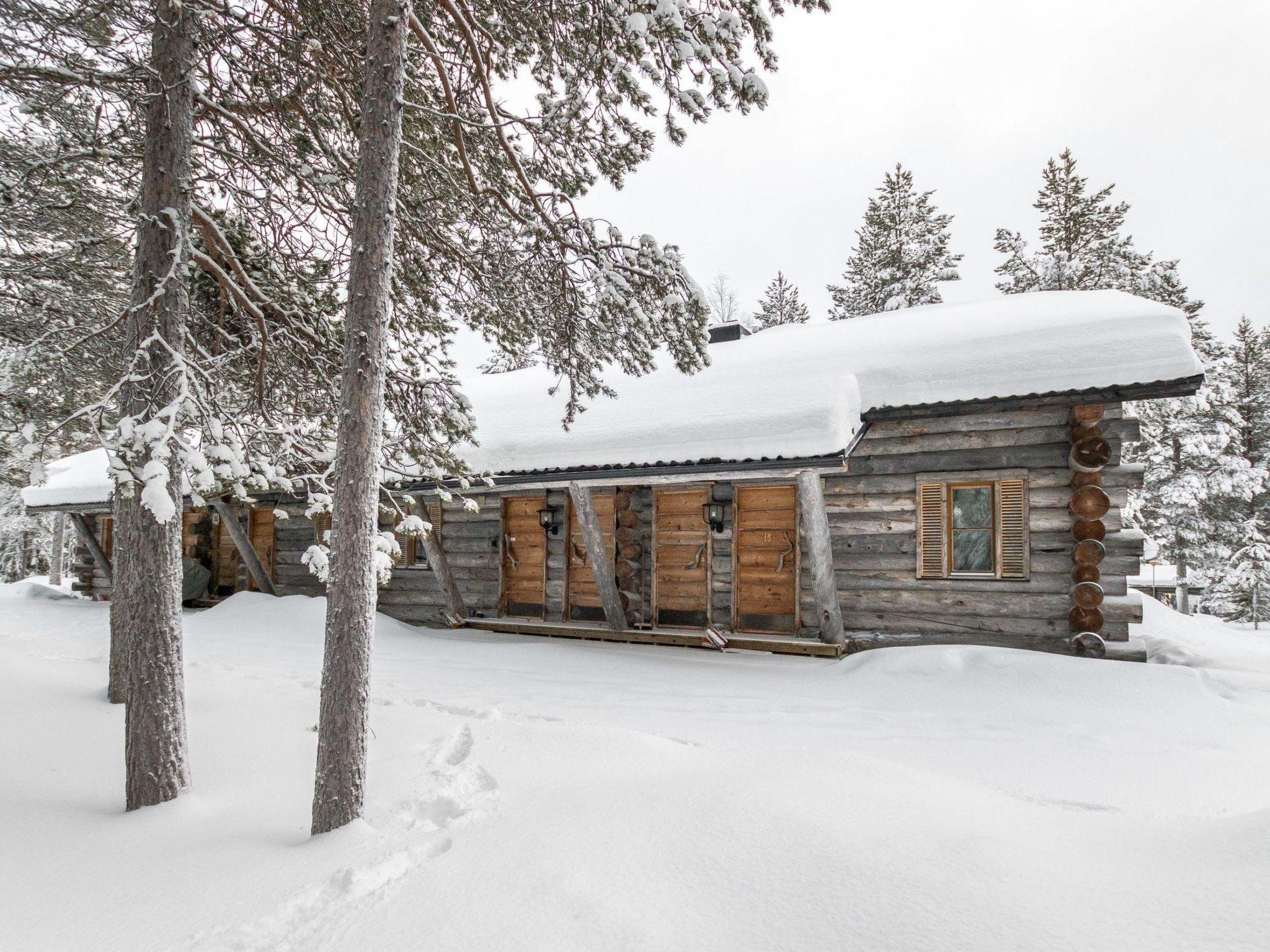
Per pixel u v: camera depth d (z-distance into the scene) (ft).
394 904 8.18
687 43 14.84
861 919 6.88
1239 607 99.30
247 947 7.78
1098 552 25.03
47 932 8.34
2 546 100.42
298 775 14.10
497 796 11.70
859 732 18.03
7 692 18.71
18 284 24.47
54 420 24.23
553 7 17.34
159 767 12.62
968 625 27.14
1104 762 15.52
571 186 21.07
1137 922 6.39
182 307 15.06
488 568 37.22
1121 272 67.51
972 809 9.89
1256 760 15.78
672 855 8.52
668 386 32.76
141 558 13.04
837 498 29.45
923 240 81.76
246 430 20.13
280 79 19.30
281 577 45.91
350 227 22.06
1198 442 84.64
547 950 6.95
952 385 27.02
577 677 25.31
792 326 40.68
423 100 20.51
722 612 31.30
